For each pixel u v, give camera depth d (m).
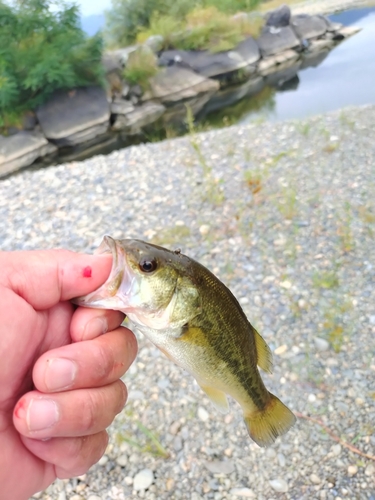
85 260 0.21
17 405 0.18
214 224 0.72
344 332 0.50
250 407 0.25
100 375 0.19
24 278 0.20
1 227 0.82
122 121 1.78
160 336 0.21
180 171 0.93
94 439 0.20
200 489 0.37
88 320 0.20
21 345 0.19
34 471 0.20
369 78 1.81
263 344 0.25
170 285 0.21
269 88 2.01
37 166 1.55
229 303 0.23
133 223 0.76
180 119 1.83
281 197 0.77
